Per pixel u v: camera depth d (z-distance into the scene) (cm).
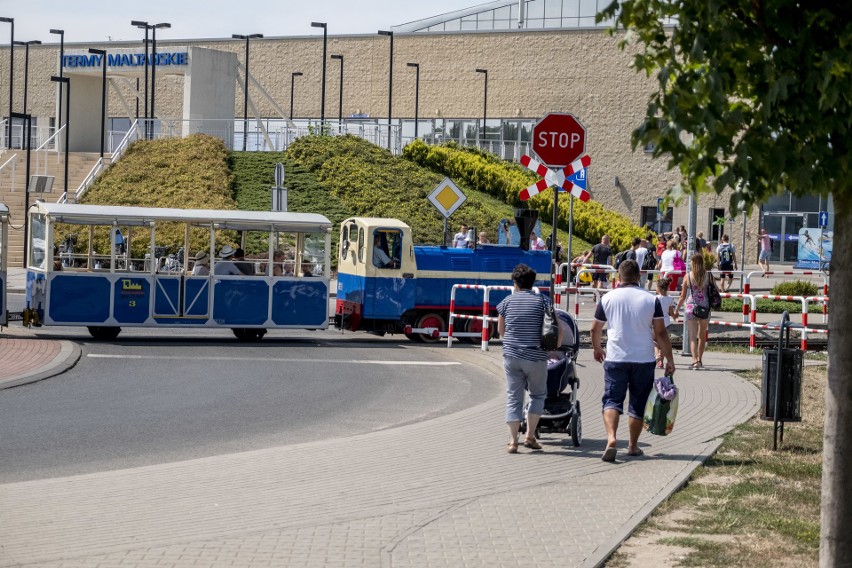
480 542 1006
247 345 2867
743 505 1180
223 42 10356
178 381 2169
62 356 2416
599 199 8712
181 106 10275
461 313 3134
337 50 9838
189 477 1281
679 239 5894
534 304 1473
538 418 1481
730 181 744
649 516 1126
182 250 2941
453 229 5900
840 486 816
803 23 773
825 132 764
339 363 2547
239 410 1853
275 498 1178
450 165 7138
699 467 1382
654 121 747
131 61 7306
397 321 3091
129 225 2861
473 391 2169
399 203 6125
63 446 1509
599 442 1563
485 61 9225
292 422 1753
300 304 3008
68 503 1143
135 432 1628
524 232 2148
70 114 7556
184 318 2914
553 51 8931
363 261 3081
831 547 817
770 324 2906
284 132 7288
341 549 975
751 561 956
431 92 9456
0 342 2633
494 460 1412
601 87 8744
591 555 965
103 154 6825
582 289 3378
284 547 977
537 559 952
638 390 1441
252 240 3114
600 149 8738
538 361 1464
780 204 8194
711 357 2689
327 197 6134
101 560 926
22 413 1761
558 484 1265
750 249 8231
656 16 785
